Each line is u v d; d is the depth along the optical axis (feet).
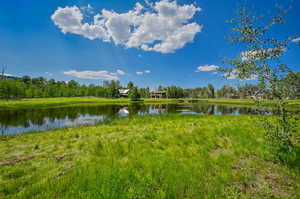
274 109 13.55
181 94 375.25
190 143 21.93
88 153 19.20
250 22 14.30
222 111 105.50
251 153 17.62
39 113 80.12
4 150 21.80
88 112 89.56
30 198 10.24
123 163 15.03
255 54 14.06
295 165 13.88
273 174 13.16
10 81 179.01
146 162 15.17
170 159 15.93
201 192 10.61
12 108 97.14
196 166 14.29
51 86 261.85
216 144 21.35
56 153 19.77
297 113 12.48
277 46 13.10
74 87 335.67
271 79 13.14
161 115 73.51
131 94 225.15
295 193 10.56
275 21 12.95
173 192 10.42
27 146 23.71
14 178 13.17
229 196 10.12
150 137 26.17
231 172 13.30
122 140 25.20
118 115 76.48
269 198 10.06
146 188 10.85
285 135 12.88
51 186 11.11
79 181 11.41
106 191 10.02
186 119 55.57
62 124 52.21
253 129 28.71
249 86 14.92
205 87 424.05
